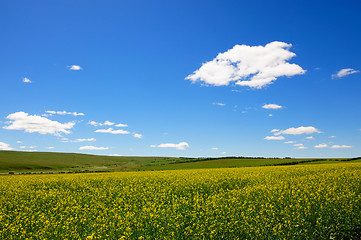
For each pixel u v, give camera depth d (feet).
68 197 58.65
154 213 40.42
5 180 92.68
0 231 35.42
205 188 66.49
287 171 96.68
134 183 79.41
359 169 93.56
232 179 79.00
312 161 199.31
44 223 37.88
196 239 30.91
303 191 51.47
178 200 52.01
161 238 31.24
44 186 76.84
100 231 34.06
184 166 234.79
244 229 32.40
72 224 38.14
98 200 56.13
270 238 30.71
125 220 37.91
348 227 33.37
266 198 47.62
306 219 35.99
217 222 34.55
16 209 49.14
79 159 333.62
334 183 59.31
